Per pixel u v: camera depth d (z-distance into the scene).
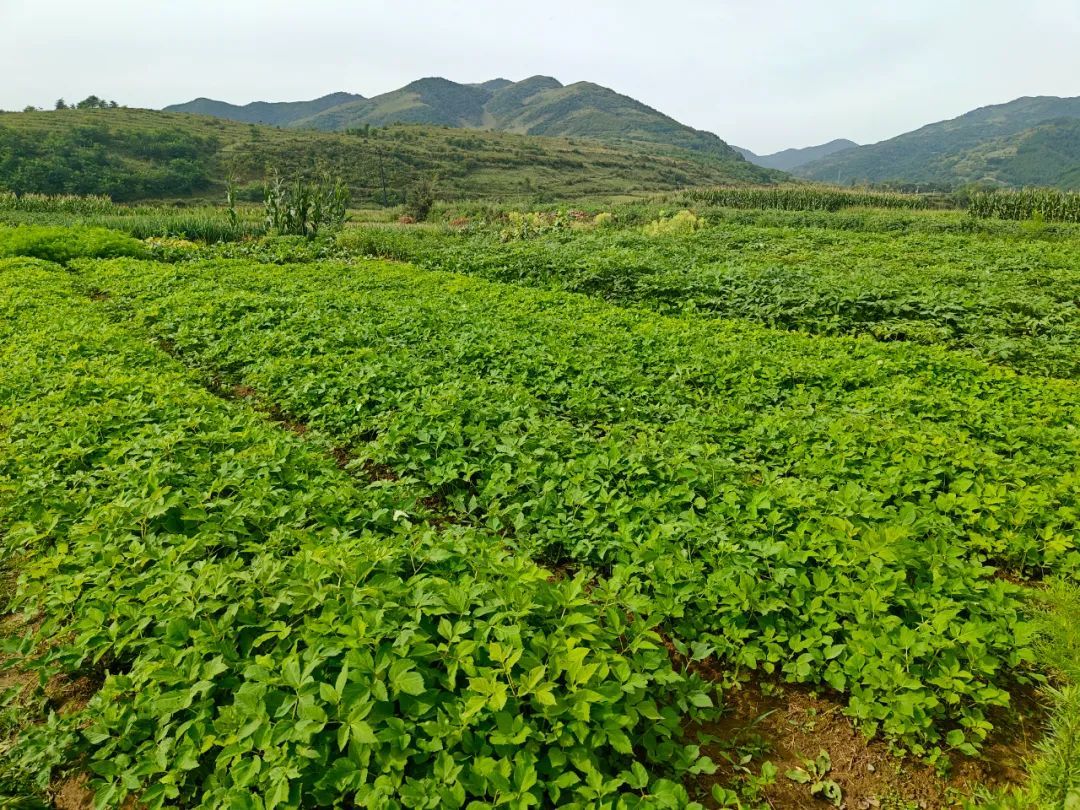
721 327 11.36
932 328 11.20
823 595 4.11
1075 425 6.91
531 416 6.71
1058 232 26.16
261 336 9.67
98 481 5.00
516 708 3.04
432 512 5.40
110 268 16.34
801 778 3.36
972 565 4.54
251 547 4.07
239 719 2.89
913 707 3.42
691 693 3.59
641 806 2.76
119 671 3.78
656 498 5.09
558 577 4.82
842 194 43.66
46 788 3.06
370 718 2.88
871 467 5.79
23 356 8.11
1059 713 3.26
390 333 10.20
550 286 16.16
